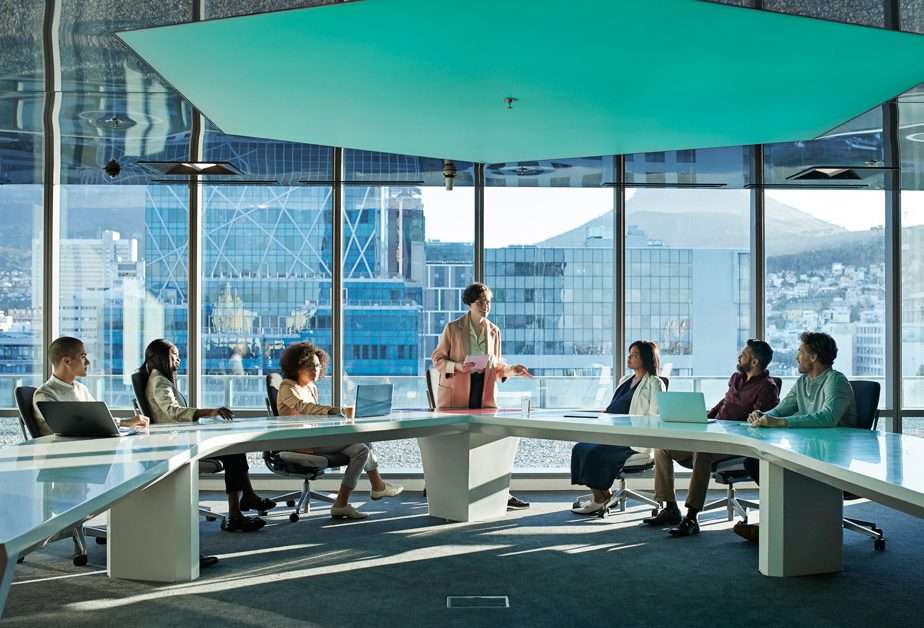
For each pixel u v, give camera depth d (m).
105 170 7.24
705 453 6.00
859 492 3.63
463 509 6.43
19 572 5.01
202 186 7.93
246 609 4.29
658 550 5.54
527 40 4.26
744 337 8.15
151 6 3.88
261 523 6.20
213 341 7.98
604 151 7.00
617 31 4.12
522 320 8.09
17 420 7.77
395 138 6.57
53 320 7.84
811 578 4.90
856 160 7.13
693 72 4.82
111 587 4.68
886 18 3.98
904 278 8.05
